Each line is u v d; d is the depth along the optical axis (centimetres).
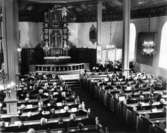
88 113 1088
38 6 2548
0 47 2244
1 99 1327
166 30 1897
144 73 2086
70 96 1357
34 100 1278
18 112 1109
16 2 2009
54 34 2652
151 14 2114
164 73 1902
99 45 2419
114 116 1337
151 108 1116
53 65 2398
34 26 2734
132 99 1261
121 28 2534
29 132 810
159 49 1991
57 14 2614
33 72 2373
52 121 995
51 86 1566
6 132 856
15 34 1898
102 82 1702
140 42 2269
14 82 1281
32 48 2656
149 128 977
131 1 1856
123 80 1702
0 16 2128
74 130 868
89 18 2720
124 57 1834
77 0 2333
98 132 870
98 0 2267
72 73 2402
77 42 2848
